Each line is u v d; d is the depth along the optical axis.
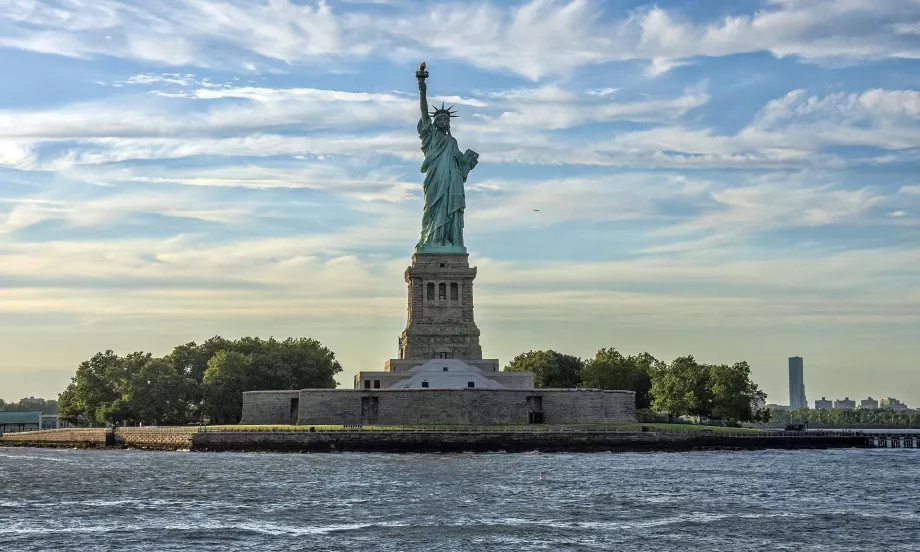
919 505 149.38
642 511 141.75
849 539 123.69
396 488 164.25
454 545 119.06
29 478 180.12
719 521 134.38
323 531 126.56
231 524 131.00
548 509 143.00
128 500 151.25
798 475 188.38
